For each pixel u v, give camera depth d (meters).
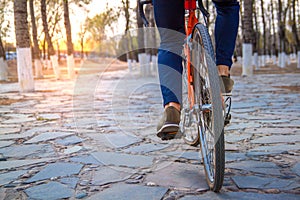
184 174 2.38
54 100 7.70
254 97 7.21
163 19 2.29
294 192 2.01
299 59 21.88
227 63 2.34
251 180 2.22
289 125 4.06
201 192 2.05
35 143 3.45
